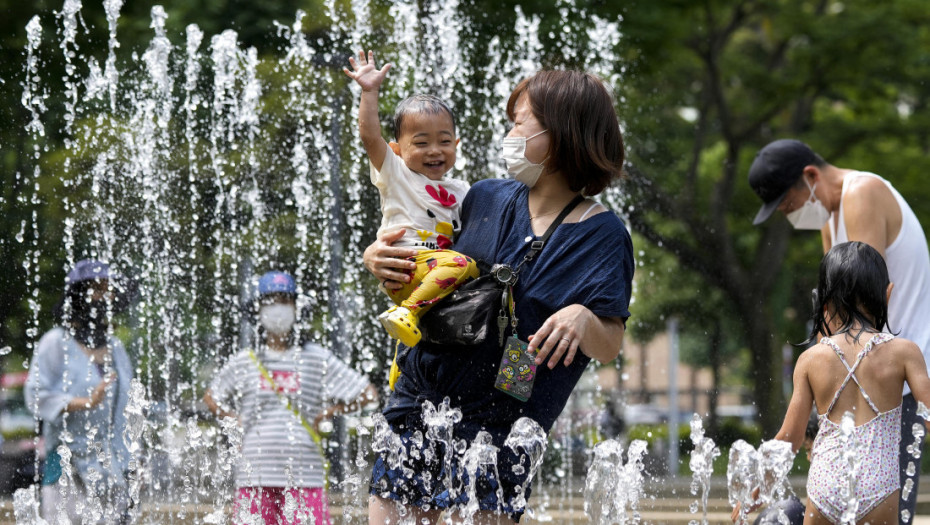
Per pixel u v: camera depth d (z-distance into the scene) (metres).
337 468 9.20
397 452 3.69
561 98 3.56
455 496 3.56
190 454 7.29
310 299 11.45
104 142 11.03
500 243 3.65
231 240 11.38
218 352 10.87
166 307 10.94
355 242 11.62
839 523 4.26
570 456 11.57
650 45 16.36
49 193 11.37
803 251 21.34
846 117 20.22
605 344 3.45
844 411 4.34
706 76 19.20
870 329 4.41
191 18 12.60
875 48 18.31
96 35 12.66
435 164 3.91
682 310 22.53
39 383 6.84
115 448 6.86
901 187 19.84
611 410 16.02
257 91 11.64
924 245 5.30
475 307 3.50
